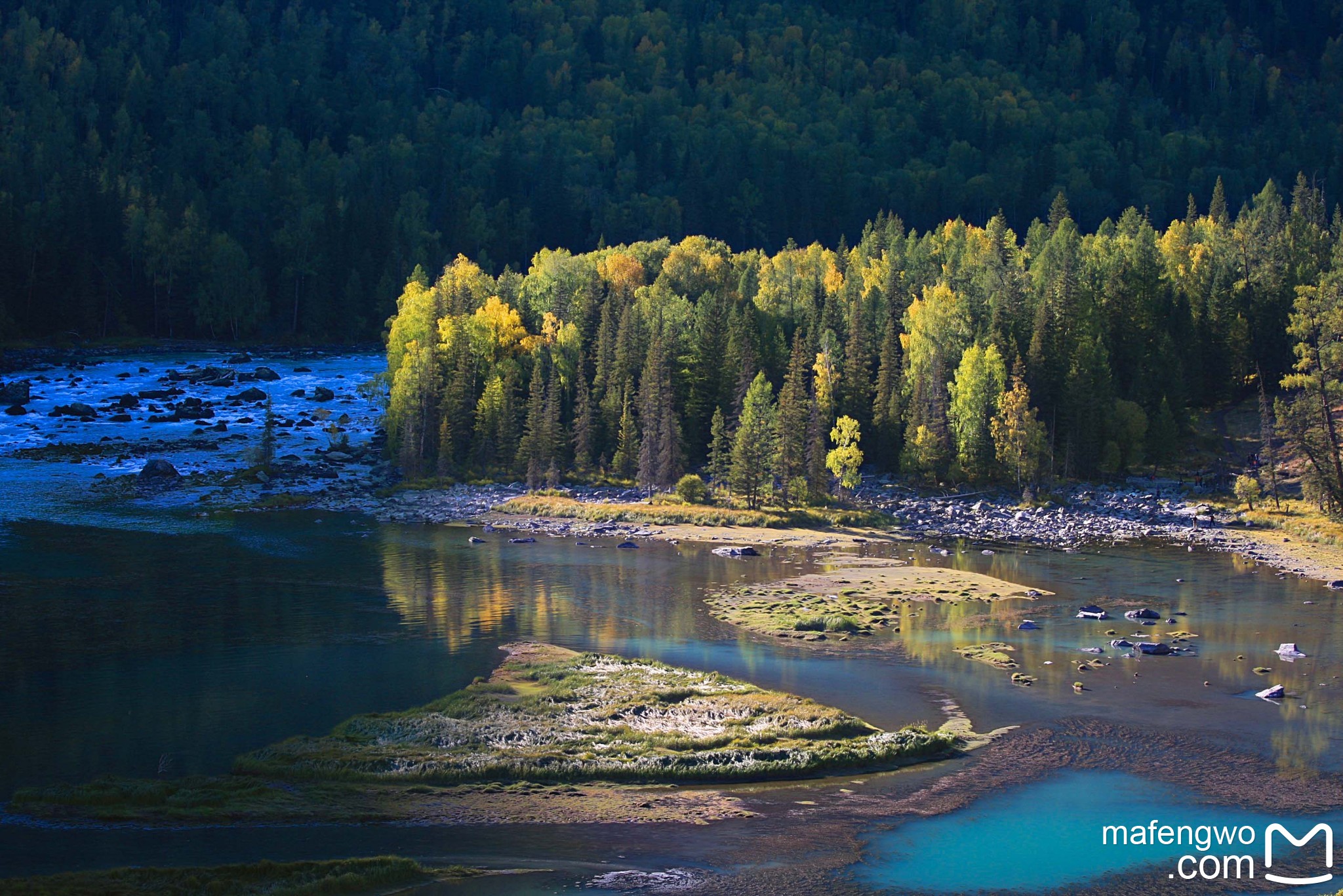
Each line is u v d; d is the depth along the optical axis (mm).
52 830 44281
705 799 49156
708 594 86812
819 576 93750
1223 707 61656
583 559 99625
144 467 134875
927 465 136250
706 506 123625
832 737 55688
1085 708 61344
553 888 40656
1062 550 108062
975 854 44281
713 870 42531
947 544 110812
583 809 47719
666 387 135625
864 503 127938
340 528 111312
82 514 112312
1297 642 74625
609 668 65562
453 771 50625
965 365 137250
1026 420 134000
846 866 43094
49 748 53125
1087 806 49031
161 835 44094
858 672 67438
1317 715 60344
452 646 71062
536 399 137250
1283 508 122625
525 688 62188
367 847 43719
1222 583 93062
